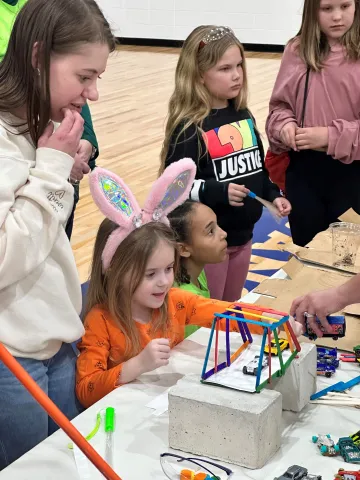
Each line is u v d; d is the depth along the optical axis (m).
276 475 1.21
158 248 1.56
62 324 1.42
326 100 2.52
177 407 1.26
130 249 1.56
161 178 1.63
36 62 1.30
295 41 2.59
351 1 2.42
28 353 1.40
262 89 7.77
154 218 1.66
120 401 1.44
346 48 2.47
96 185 1.56
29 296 1.37
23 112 1.35
